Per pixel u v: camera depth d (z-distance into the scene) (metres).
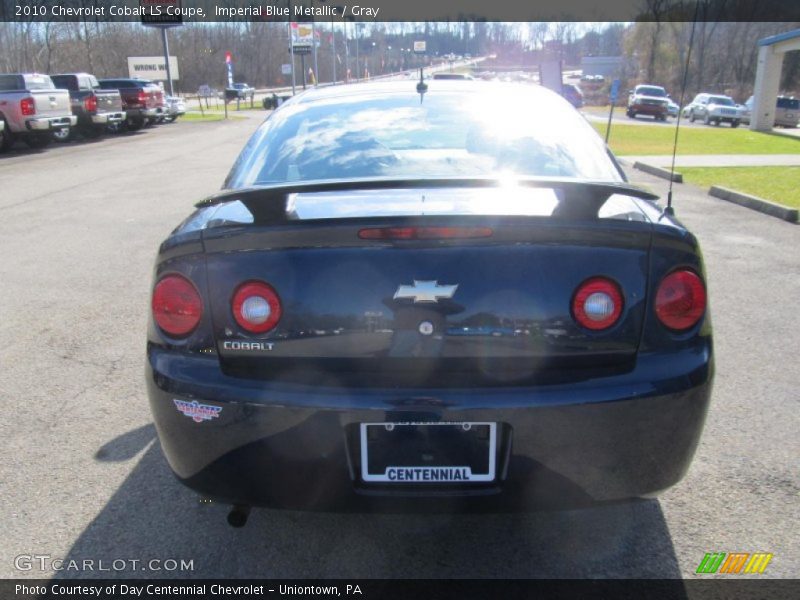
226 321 2.02
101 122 21.64
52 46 43.66
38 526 2.56
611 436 1.96
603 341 1.98
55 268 6.36
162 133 24.88
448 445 1.96
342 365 1.99
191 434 2.04
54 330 4.71
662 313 2.01
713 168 13.16
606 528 2.52
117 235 7.77
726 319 4.77
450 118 3.03
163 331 2.11
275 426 1.97
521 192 2.32
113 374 3.98
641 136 21.61
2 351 4.34
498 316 1.95
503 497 1.99
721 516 2.58
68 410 3.52
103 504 2.70
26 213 9.23
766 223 7.94
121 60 50.59
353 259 1.97
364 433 1.96
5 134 17.47
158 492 2.78
